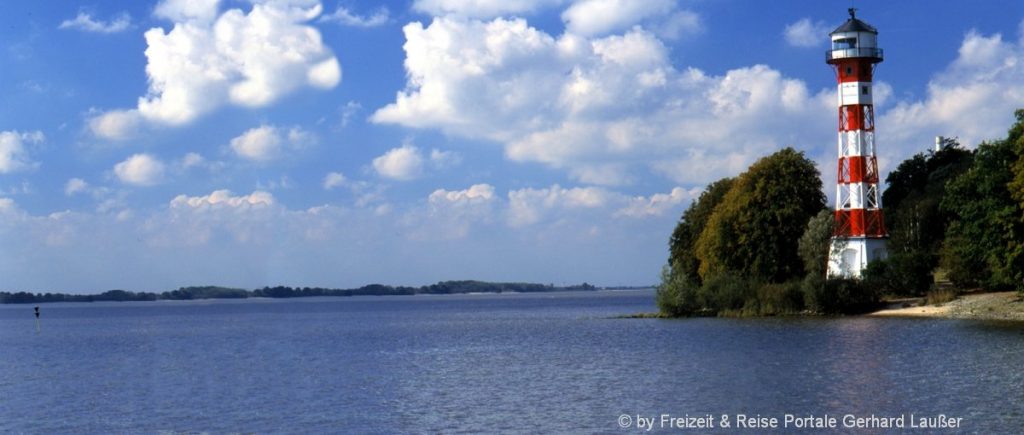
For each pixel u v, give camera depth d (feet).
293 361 289.53
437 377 231.50
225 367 276.21
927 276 390.83
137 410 196.03
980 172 342.85
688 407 175.11
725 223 428.97
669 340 308.19
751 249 424.46
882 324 328.49
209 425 175.42
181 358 317.63
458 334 413.59
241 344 384.88
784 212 419.95
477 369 246.47
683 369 226.38
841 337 285.64
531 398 191.52
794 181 427.33
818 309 392.06
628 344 303.27
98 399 214.28
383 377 235.20
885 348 249.14
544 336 370.94
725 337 306.76
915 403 168.86
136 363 303.07
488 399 192.13
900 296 393.09
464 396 197.47
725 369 222.89
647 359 251.80
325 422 173.27
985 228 341.21
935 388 182.60
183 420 181.68
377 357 295.89
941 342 256.52
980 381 188.14
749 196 425.69
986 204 336.49
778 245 422.41
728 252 435.94
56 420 187.42
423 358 286.25
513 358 274.57
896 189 540.11
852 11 422.82
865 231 412.57
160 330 553.64
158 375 260.01
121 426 178.40
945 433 145.28
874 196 419.74
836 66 422.00
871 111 418.92
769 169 428.15
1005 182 330.34
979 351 232.53
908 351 239.50
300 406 192.13
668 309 448.24
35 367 299.79
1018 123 336.08
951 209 363.56
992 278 345.72
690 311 443.32
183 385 233.76
